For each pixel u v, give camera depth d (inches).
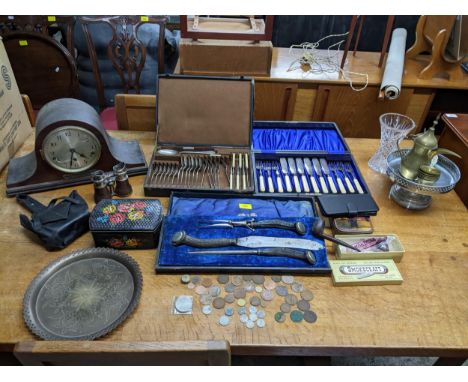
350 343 37.1
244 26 88.6
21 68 92.7
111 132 68.7
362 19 94.7
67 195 53.7
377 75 92.3
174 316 38.7
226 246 45.1
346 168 61.2
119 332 36.9
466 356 38.0
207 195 53.4
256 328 38.0
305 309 39.8
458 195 59.4
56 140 51.1
